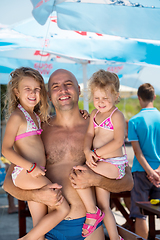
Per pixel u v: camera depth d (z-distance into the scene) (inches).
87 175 83.9
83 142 94.7
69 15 76.2
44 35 117.6
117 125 88.4
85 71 178.7
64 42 132.6
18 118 84.4
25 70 89.7
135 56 121.3
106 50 128.4
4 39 129.0
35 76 88.6
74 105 95.7
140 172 145.9
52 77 97.0
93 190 91.7
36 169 80.4
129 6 78.9
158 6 80.4
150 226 130.2
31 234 81.1
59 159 92.2
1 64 208.8
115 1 78.7
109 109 88.6
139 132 147.1
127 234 91.9
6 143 82.7
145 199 145.2
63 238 85.9
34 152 86.4
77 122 99.1
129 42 129.8
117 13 78.0
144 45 122.0
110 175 86.8
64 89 93.1
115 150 90.9
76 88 96.6
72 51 129.1
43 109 95.4
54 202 80.2
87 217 85.3
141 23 78.0
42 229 81.1
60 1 75.3
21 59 214.7
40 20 73.0
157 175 139.3
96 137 92.1
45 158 91.4
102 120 91.0
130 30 77.2
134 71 215.9
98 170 85.8
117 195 154.7
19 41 128.6
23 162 80.4
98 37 126.0
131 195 147.4
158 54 115.3
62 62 214.1
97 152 87.5
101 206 90.2
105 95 86.8
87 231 83.8
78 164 92.2
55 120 100.5
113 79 88.6
